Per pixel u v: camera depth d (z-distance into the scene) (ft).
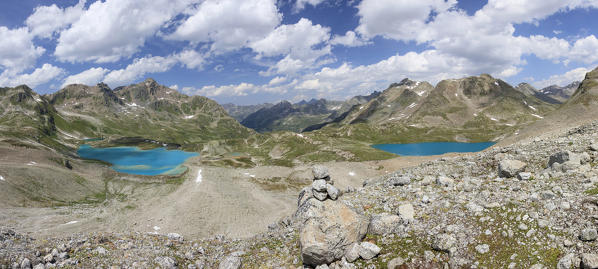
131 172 537.24
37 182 299.79
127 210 273.75
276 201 313.94
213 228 228.84
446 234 50.21
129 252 68.33
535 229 44.91
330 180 76.07
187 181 400.67
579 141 76.54
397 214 64.34
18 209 238.27
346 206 62.80
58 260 60.80
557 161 67.21
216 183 391.45
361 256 52.95
